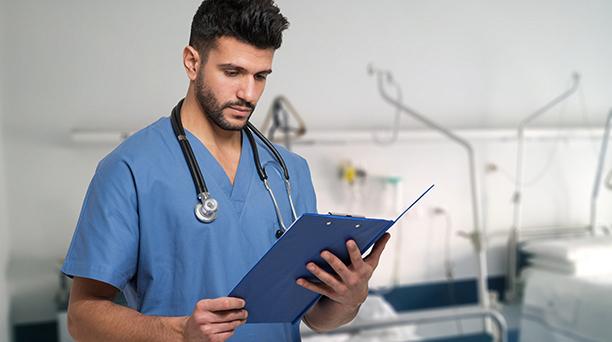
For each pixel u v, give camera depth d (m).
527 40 3.08
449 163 2.97
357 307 0.93
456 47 2.95
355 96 2.79
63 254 2.41
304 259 0.76
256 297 0.78
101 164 0.89
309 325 1.04
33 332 2.37
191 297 0.87
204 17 0.83
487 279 3.06
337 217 0.71
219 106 0.84
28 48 2.31
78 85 2.38
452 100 2.97
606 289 2.36
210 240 0.88
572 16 3.16
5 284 2.22
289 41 2.67
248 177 0.97
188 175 0.90
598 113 3.25
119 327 0.77
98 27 2.38
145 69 2.45
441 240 2.97
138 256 0.88
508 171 3.09
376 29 2.80
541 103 3.14
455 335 2.90
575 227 3.21
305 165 1.10
